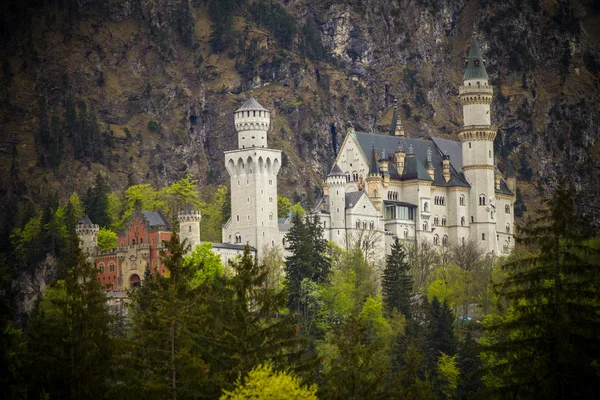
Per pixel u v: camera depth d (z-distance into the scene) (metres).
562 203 183.88
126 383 192.25
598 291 183.88
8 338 193.38
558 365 177.50
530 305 182.00
